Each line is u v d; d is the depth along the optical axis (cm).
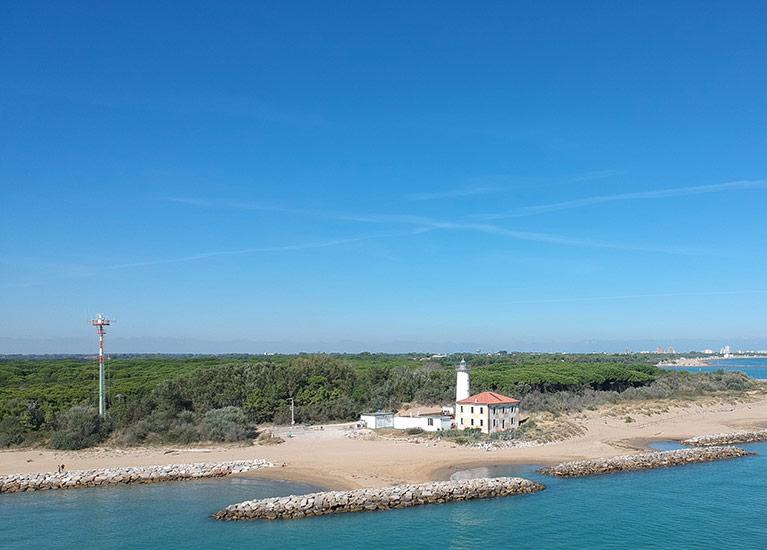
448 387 14975
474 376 15875
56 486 8369
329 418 13675
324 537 6356
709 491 8069
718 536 6419
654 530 6575
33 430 11300
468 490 7750
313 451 10312
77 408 11412
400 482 8331
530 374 16225
